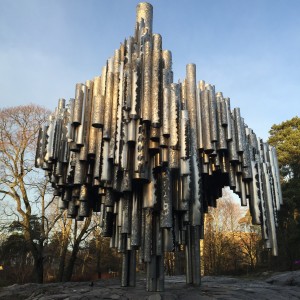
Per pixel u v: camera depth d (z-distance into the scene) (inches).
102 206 369.7
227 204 1471.5
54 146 346.0
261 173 366.0
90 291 327.9
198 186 313.9
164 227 283.6
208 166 342.6
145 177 282.4
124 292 296.2
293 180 1045.2
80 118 310.3
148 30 354.6
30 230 842.2
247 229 1462.8
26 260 1110.4
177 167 281.7
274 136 1253.1
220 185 434.3
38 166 370.9
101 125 302.2
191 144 316.2
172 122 282.4
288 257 1007.0
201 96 335.0
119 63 315.6
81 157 311.3
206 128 323.3
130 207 308.8
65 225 892.0
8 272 1056.8
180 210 302.0
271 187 381.1
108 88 307.0
